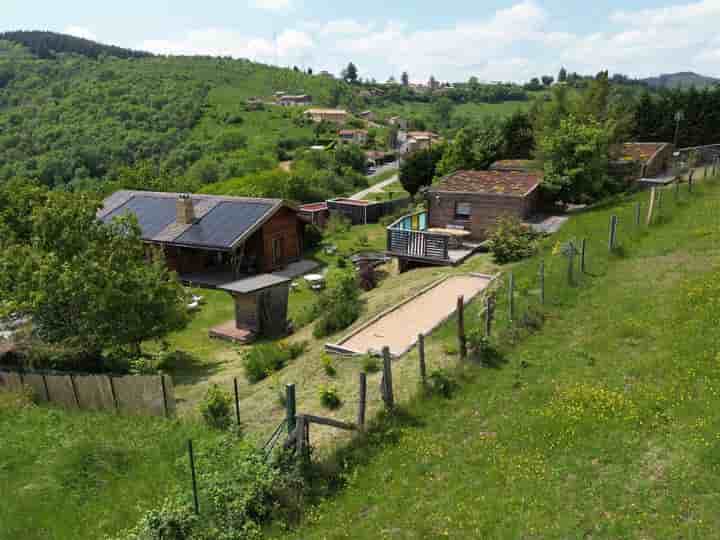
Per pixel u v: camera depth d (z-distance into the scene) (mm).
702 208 23375
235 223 32031
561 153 30938
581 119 34250
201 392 16047
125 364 18656
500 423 10430
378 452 10055
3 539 9375
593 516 7598
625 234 21297
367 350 14867
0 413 14492
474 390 11781
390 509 8555
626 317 14008
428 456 9742
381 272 28078
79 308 18031
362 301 20844
